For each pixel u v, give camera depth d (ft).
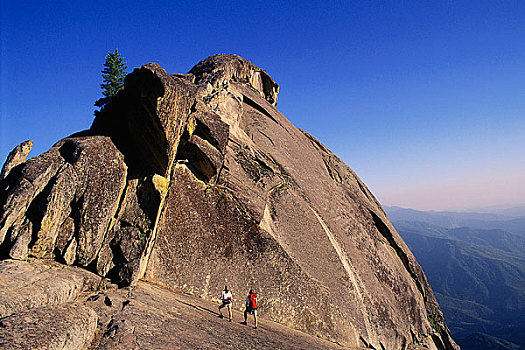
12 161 55.36
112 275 57.47
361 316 88.94
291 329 72.43
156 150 65.10
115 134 67.87
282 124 141.59
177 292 65.87
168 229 70.90
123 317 43.16
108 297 49.06
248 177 92.07
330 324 80.33
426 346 109.91
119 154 64.64
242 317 65.36
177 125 66.44
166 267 67.77
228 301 60.08
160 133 62.69
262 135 118.32
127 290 54.75
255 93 153.58
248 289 73.97
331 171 143.84
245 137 107.34
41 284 40.75
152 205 64.03
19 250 47.39
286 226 90.33
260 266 77.66
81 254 55.26
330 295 84.38
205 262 72.23
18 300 33.88
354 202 133.90
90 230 56.34
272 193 94.63
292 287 78.95
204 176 80.53
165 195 66.90
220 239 76.23
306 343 63.62
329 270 90.27
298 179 108.99
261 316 72.69
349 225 115.85
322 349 64.18
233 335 50.90
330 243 97.25
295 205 97.55
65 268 51.75
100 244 57.98
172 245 70.18
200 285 69.46
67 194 53.93
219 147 81.71
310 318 77.92
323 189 118.83
